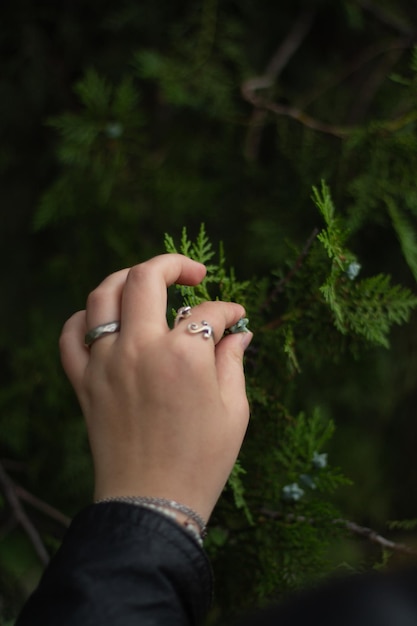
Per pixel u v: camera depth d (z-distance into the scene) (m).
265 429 0.84
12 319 1.23
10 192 1.25
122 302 0.65
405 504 1.31
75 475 1.13
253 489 0.83
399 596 0.52
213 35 1.12
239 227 1.11
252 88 1.06
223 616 0.86
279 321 0.82
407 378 1.20
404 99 0.99
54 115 1.22
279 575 0.82
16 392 1.14
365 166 0.95
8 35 1.19
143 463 0.61
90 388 0.63
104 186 1.06
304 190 1.02
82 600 0.57
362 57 1.19
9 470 1.17
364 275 1.07
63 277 1.18
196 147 1.14
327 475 0.82
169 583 0.58
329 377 1.15
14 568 1.11
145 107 1.19
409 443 1.28
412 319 1.14
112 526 0.59
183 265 0.67
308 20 1.16
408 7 1.19
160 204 1.11
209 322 0.63
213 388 0.62
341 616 0.51
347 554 0.96
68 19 1.20
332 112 1.18
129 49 1.19
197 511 0.60
